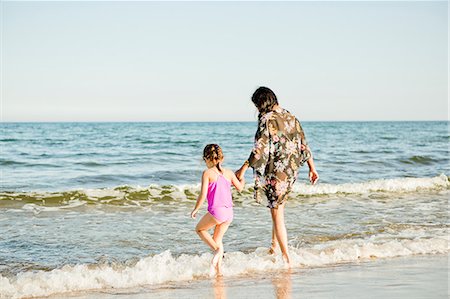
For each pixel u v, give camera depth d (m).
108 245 7.25
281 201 5.97
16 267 6.08
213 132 61.81
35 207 10.40
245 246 7.18
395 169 19.50
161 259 6.14
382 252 6.65
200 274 5.65
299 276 5.54
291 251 6.57
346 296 4.70
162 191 12.28
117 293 4.96
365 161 21.88
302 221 8.98
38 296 4.88
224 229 5.96
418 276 5.47
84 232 8.11
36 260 6.42
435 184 14.20
